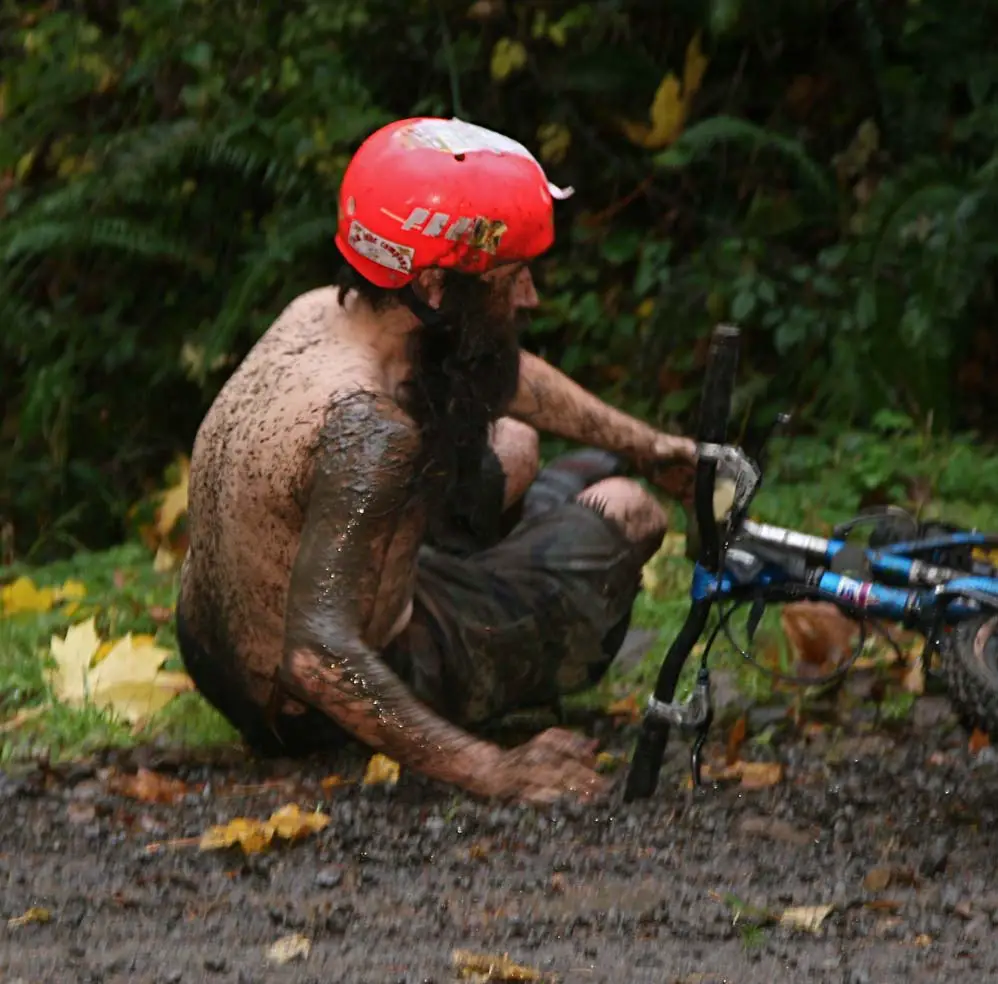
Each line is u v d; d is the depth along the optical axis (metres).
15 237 14.05
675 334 14.82
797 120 15.55
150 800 8.14
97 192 14.17
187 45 14.70
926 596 7.34
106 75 15.06
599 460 9.42
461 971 6.16
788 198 15.15
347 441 7.51
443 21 14.87
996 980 6.17
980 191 13.75
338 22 14.58
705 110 15.57
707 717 7.71
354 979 6.13
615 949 6.45
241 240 15.07
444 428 7.66
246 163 14.55
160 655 9.70
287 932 6.62
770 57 15.25
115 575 11.92
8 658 10.05
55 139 15.30
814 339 14.49
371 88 15.26
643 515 8.75
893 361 14.24
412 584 8.14
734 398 14.45
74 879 7.18
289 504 7.74
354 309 7.81
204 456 8.18
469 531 8.84
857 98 15.40
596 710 9.52
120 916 6.79
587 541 8.61
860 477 13.15
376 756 8.43
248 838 7.41
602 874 7.18
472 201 7.38
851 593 7.41
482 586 8.51
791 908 6.80
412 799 8.05
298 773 8.52
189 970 6.25
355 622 7.59
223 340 14.05
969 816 7.93
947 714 9.34
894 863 7.36
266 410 7.82
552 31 14.73
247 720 8.64
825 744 8.95
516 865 7.27
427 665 8.35
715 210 15.44
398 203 7.39
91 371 15.19
